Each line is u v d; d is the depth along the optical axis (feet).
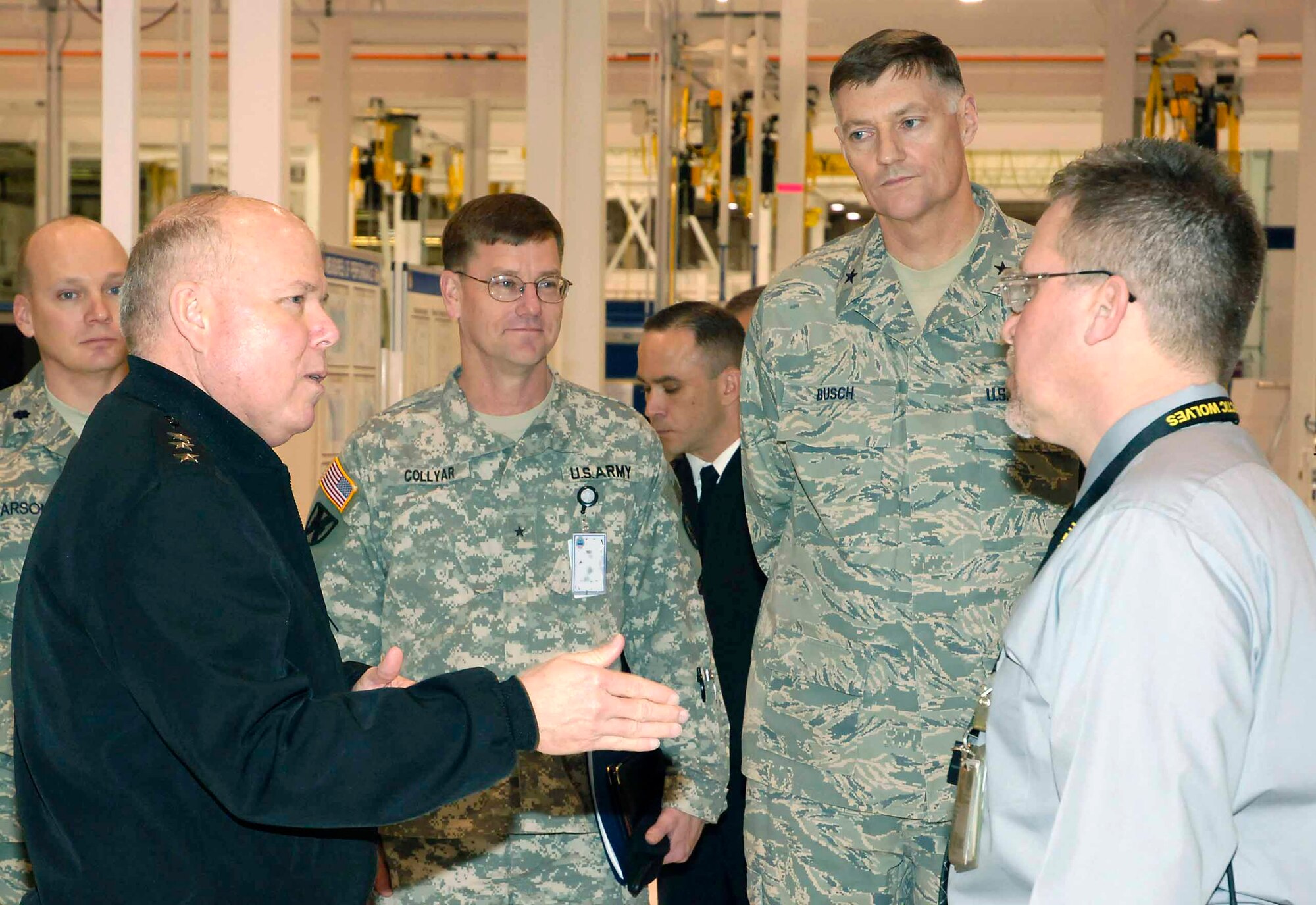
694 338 9.68
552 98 17.76
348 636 7.51
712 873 9.39
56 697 4.34
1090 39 33.37
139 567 4.18
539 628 7.49
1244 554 3.75
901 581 7.43
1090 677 3.73
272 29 11.96
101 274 8.34
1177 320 4.07
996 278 7.49
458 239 7.64
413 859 7.36
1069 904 3.60
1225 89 36.19
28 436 8.30
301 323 4.91
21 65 39.70
